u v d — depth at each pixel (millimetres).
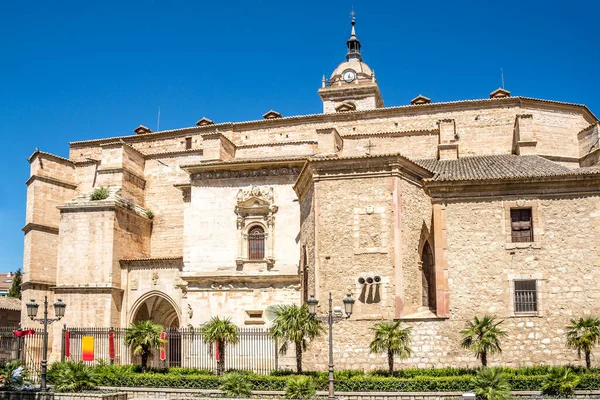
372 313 36094
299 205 46656
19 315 77688
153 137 66188
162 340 40500
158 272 54562
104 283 54219
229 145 55844
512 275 34875
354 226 37562
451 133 51062
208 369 41156
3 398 33875
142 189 62438
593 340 32312
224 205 49688
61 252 55719
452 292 35062
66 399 32594
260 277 47219
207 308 47938
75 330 46156
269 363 43656
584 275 34469
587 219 35094
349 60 83000
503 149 55281
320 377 33500
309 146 55281
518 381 30812
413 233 38219
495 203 35875
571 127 56656
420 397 30344
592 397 29031
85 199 57156
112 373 38812
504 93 58875
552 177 35438
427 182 36250
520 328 34188
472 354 34000
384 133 55031
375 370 34969
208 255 49125
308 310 34688
